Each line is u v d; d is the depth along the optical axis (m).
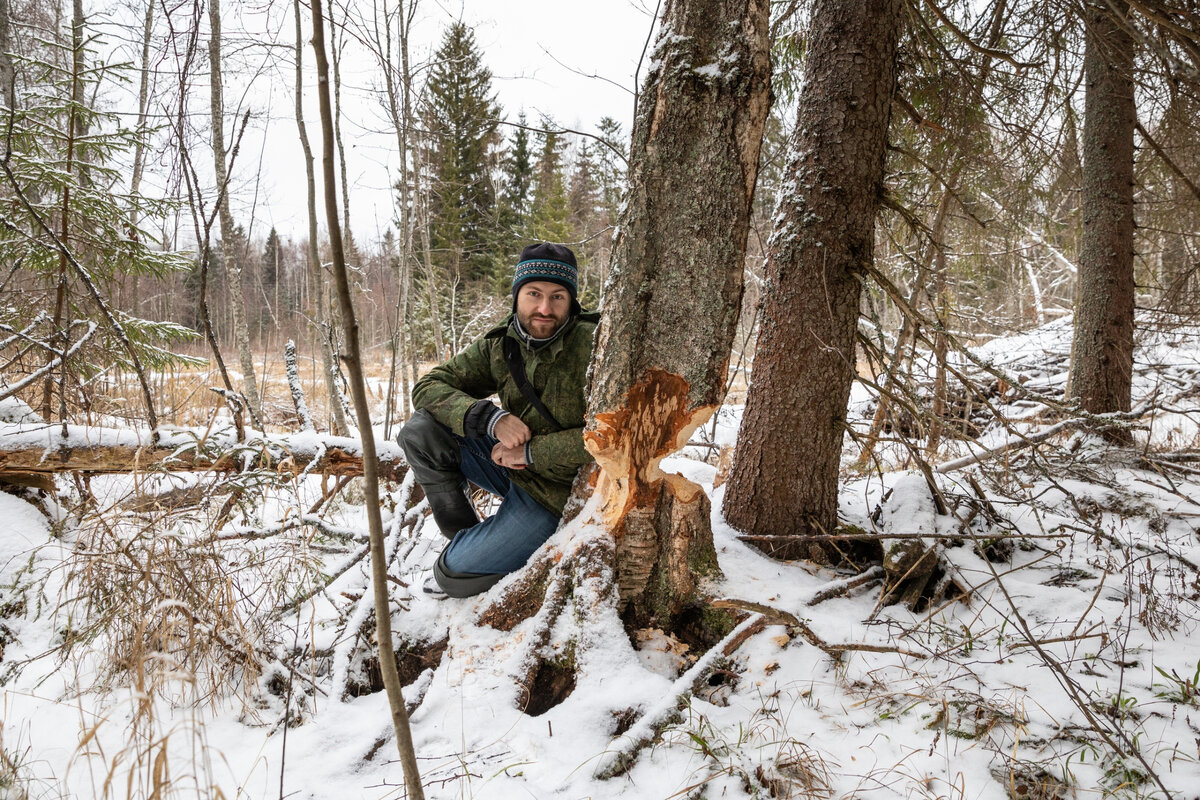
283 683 2.17
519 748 1.89
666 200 2.14
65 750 1.84
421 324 14.00
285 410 8.43
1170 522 3.55
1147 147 4.91
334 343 5.85
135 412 4.09
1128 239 4.81
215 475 2.70
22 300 4.29
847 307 2.80
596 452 2.18
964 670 2.19
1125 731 1.85
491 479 2.63
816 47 2.81
